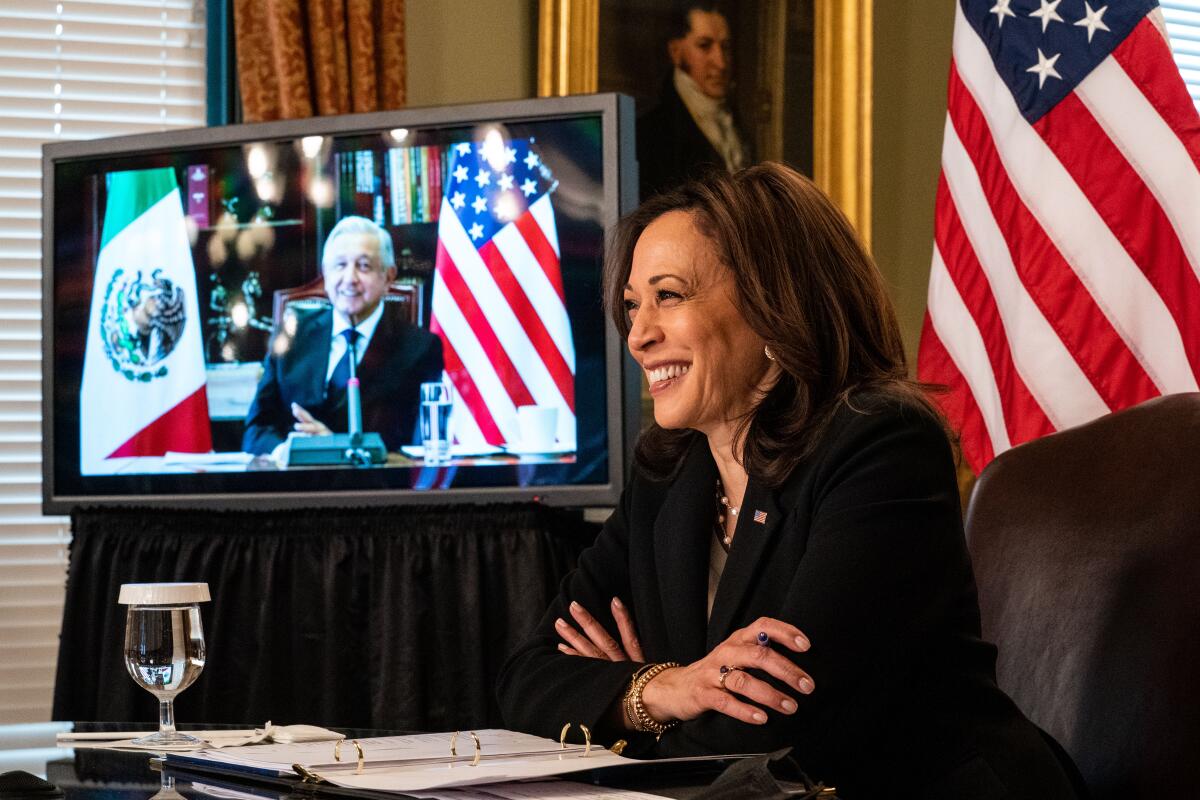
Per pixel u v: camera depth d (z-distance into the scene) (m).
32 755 1.24
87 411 3.00
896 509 1.30
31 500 3.47
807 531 1.37
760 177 1.49
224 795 0.99
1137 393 2.59
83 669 2.85
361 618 2.71
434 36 3.50
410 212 2.87
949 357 2.82
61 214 3.04
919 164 3.74
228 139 2.95
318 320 2.90
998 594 1.50
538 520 2.67
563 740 1.21
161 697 1.29
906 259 3.71
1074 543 1.42
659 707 1.27
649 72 3.50
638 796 0.93
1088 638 1.35
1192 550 1.28
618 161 2.75
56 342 3.03
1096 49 2.69
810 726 1.22
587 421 2.75
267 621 2.73
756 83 3.55
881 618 1.26
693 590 1.46
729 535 1.50
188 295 2.97
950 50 3.77
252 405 2.92
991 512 1.56
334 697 2.68
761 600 1.37
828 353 1.43
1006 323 2.75
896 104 3.73
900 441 1.35
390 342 2.86
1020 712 1.32
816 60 3.57
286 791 0.99
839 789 1.26
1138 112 2.63
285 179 2.93
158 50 3.59
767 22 3.56
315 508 2.75
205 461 2.94
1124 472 1.42
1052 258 2.67
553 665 1.44
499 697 1.54
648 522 1.58
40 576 3.45
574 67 3.43
